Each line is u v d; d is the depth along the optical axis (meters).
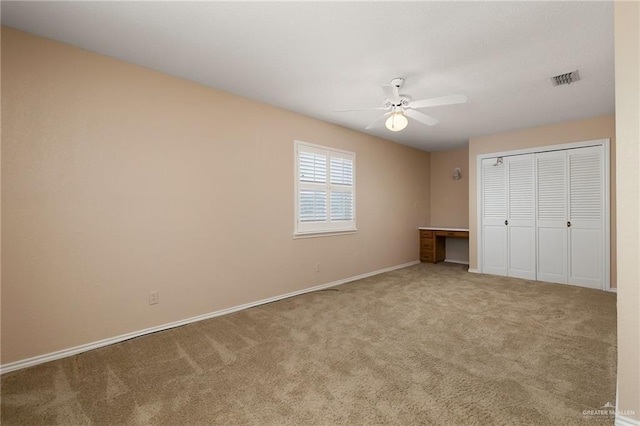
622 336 1.54
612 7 1.93
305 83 3.13
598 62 2.67
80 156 2.44
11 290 2.16
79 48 2.44
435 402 1.75
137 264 2.74
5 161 2.14
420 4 1.93
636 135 1.49
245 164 3.53
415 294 4.03
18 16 2.04
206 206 3.19
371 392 1.86
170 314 2.93
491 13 2.01
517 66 2.75
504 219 5.09
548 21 2.09
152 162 2.82
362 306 3.54
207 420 1.62
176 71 2.87
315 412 1.68
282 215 3.91
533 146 4.77
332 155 4.59
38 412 1.70
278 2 1.91
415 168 6.34
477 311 3.33
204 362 2.25
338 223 4.68
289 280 3.99
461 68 2.79
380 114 4.14
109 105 2.59
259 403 1.76
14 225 2.17
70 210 2.39
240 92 3.38
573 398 1.78
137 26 2.17
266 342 2.58
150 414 1.68
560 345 2.48
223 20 2.10
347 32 2.23
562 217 4.54
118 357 2.34
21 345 2.19
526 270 4.88
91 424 1.60
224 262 3.33
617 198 1.55
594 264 4.29
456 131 5.02
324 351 2.41
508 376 2.02
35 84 2.25
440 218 6.66
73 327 2.41
